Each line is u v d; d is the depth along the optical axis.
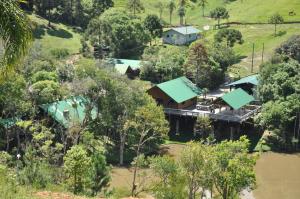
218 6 193.25
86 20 163.62
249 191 64.75
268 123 86.31
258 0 191.25
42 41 138.12
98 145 76.00
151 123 74.75
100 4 178.50
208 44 133.75
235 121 87.88
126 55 142.25
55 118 76.12
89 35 138.62
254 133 91.50
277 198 65.44
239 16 179.88
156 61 122.75
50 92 78.50
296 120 86.75
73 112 80.44
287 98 87.75
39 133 65.50
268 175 74.19
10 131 71.69
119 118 79.38
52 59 100.19
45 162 52.22
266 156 82.62
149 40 150.75
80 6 162.62
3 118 73.38
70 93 81.06
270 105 87.81
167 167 48.66
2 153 54.62
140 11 188.62
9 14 19.12
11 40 19.39
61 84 86.44
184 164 48.00
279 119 85.19
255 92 101.12
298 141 85.88
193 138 90.94
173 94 94.44
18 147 66.69
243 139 50.28
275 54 112.81
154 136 78.94
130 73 124.25
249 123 92.50
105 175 49.91
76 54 133.25
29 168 44.34
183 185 48.28
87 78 80.44
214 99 103.19
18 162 53.03
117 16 143.62
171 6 188.25
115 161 78.19
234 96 91.94
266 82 96.06
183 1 197.50
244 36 154.75
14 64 19.75
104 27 138.38
